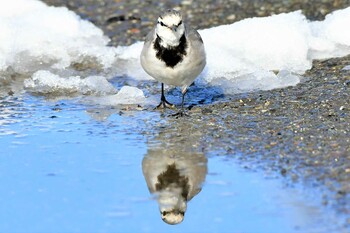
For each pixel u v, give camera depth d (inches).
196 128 474.9
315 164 400.8
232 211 355.6
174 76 482.0
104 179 402.6
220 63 581.3
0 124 496.7
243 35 614.2
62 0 794.2
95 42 669.9
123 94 550.3
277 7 738.2
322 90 528.7
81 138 467.8
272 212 349.7
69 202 375.9
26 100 550.3
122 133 474.6
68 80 575.5
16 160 433.7
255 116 488.4
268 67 593.6
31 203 375.9
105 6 774.5
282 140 439.8
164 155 433.7
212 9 745.6
